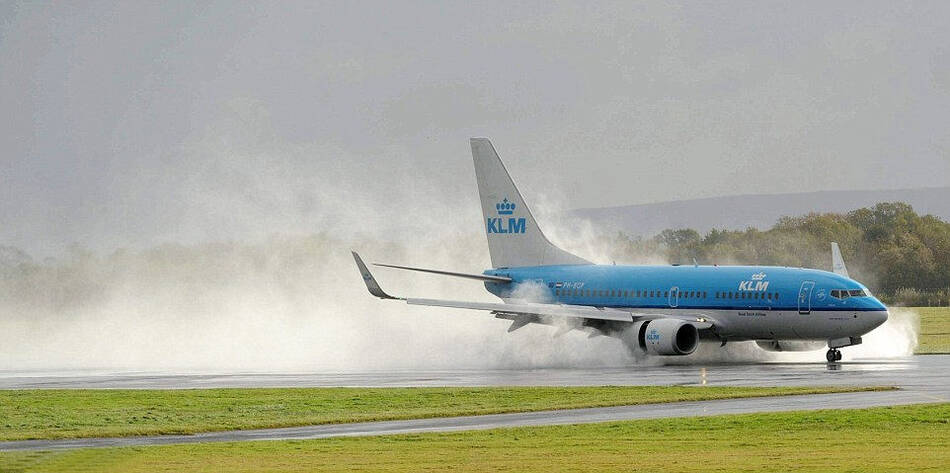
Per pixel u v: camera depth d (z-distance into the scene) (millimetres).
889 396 168500
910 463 104875
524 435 130625
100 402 175625
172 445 126438
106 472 106062
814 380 197125
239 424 144500
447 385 199125
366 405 166375
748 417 142875
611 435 129750
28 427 144125
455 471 103875
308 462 111000
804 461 107438
